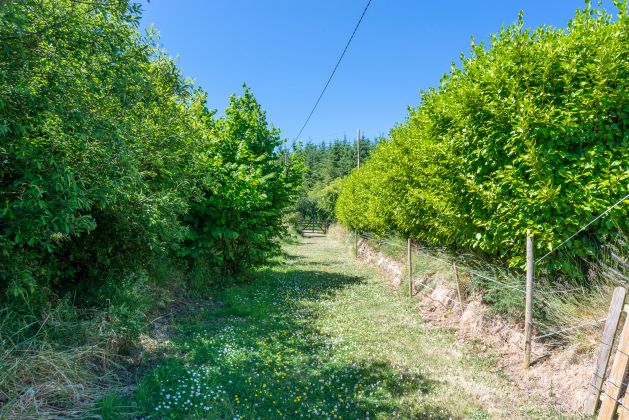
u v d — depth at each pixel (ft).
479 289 21.36
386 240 42.91
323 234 128.67
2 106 10.24
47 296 16.69
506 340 17.72
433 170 21.74
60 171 11.54
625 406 9.90
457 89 19.54
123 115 15.72
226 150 32.99
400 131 35.65
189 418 11.46
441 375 14.93
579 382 12.76
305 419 11.68
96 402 12.25
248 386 13.70
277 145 36.47
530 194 14.84
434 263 28.19
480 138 17.80
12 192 11.66
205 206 29.04
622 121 14.05
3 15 10.15
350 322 22.33
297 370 15.33
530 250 15.05
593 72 13.83
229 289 30.55
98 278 20.21
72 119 12.11
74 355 13.93
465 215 19.15
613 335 11.05
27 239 12.09
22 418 10.78
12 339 13.48
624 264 12.77
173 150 23.06
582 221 13.98
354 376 14.76
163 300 23.97
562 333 15.10
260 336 19.60
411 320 22.85
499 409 12.19
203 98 28.63
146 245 22.40
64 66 12.39
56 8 12.55
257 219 32.60
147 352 16.74
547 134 14.43
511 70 16.11
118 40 13.15
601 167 13.87
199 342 18.20
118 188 13.91
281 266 46.65
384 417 11.76
